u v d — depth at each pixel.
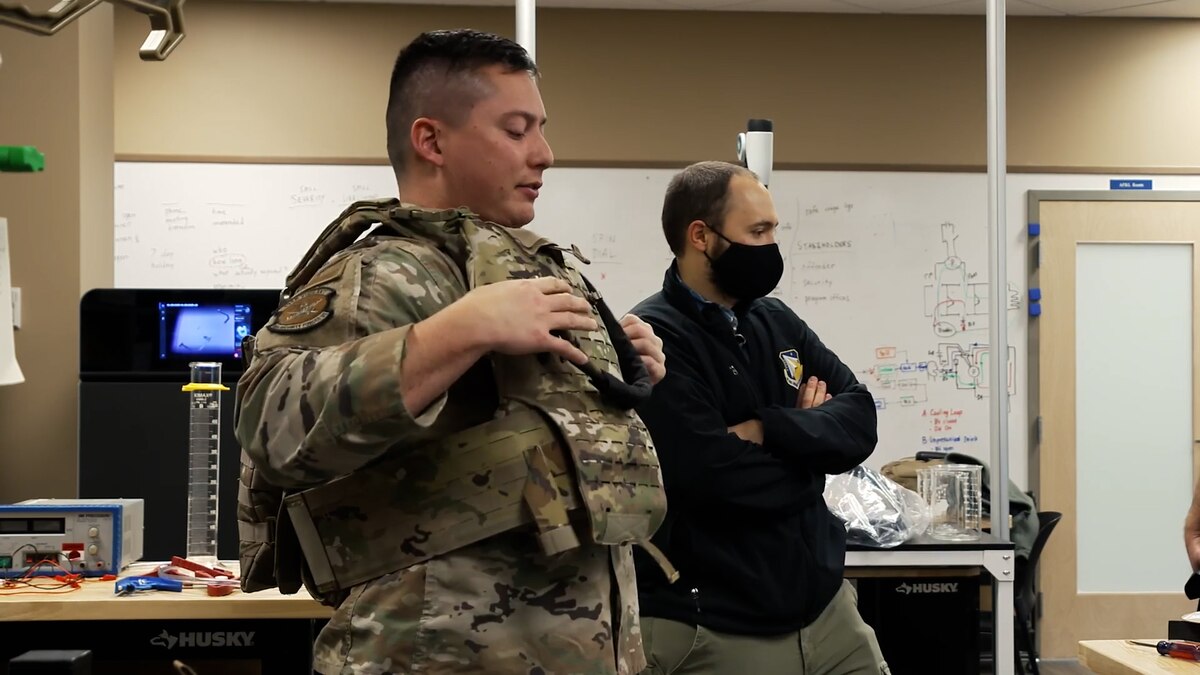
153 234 5.29
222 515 2.89
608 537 1.11
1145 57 5.60
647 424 1.90
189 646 2.23
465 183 1.23
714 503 1.88
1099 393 5.53
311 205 5.36
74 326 3.10
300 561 1.21
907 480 4.38
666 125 5.46
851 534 2.92
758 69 5.50
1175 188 5.58
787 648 1.92
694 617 1.88
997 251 3.21
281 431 1.02
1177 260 5.57
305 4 5.39
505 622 1.09
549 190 5.41
